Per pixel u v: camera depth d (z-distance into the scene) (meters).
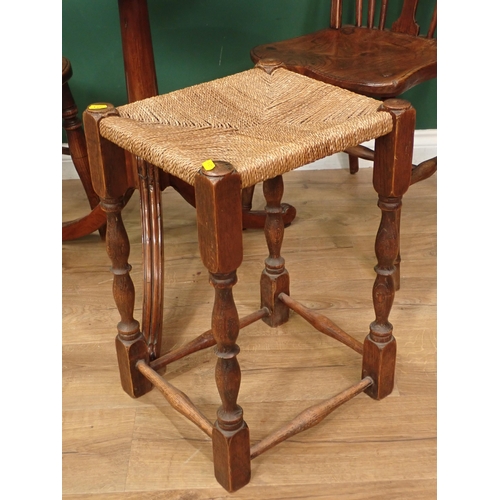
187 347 1.22
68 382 1.24
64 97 1.52
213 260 0.84
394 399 1.18
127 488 1.03
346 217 1.77
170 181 1.51
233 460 0.99
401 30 1.57
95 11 1.77
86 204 1.87
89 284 1.53
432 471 1.04
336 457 1.07
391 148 0.99
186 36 1.83
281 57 1.42
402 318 1.39
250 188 1.64
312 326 1.38
